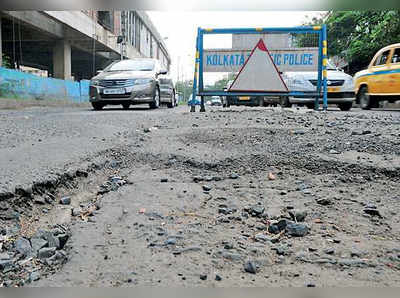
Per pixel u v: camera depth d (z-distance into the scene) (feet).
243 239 5.93
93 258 5.20
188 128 15.62
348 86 34.40
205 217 6.81
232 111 25.16
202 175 9.35
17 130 15.66
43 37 84.23
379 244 5.80
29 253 5.61
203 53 25.35
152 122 18.60
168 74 42.78
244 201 7.64
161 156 10.85
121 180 9.11
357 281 4.76
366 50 67.51
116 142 12.70
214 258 5.27
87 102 76.89
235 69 25.23
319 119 18.75
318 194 8.00
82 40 93.97
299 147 11.44
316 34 25.26
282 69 25.36
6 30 77.41
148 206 7.25
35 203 7.47
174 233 6.03
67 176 8.71
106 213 6.89
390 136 12.98
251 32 24.99
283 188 8.42
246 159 10.32
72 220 6.90
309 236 6.10
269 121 17.81
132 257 5.23
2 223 6.57
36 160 9.75
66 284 4.61
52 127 16.63
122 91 32.91
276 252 5.52
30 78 53.36
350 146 11.43
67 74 88.28
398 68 34.24
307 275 4.89
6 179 7.86
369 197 7.82
